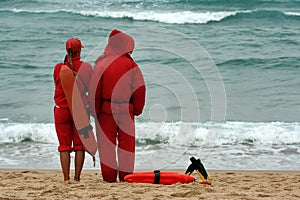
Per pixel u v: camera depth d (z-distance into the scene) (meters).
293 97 38.22
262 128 28.67
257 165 22.30
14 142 26.52
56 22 67.69
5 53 53.22
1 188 14.94
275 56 51.91
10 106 35.22
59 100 15.46
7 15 71.00
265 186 16.44
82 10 72.44
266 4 75.06
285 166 22.16
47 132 27.47
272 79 44.28
